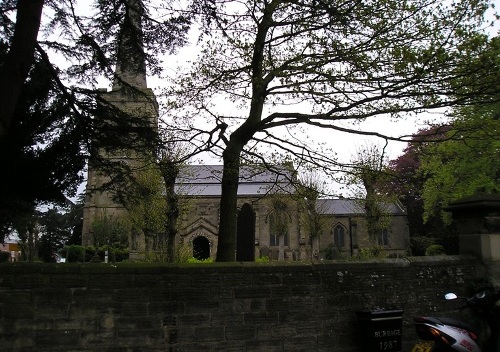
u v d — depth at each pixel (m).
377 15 6.99
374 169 8.59
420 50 6.50
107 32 8.12
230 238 8.52
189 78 8.82
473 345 4.40
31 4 6.27
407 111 7.12
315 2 6.82
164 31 8.12
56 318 4.73
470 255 6.82
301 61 7.82
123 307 4.93
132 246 42.81
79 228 62.88
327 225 52.25
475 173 23.52
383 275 6.08
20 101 7.92
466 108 7.80
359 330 5.73
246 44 8.13
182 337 5.05
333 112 7.75
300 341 5.47
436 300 6.30
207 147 8.80
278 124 8.30
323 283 5.72
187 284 5.17
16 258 35.59
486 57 6.05
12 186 7.88
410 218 55.97
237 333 5.25
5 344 4.57
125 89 8.82
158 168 9.67
